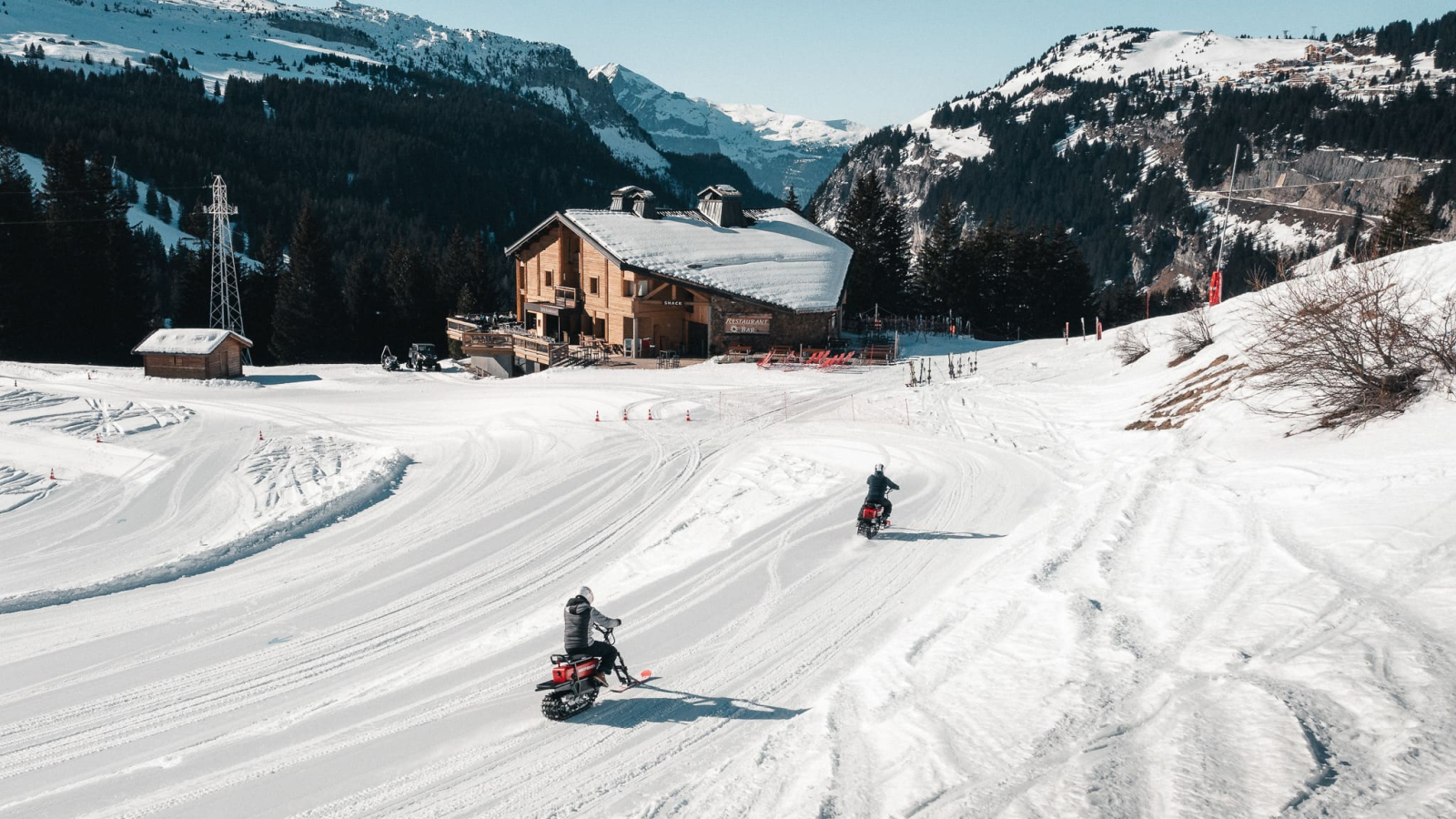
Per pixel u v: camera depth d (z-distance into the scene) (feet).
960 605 36.42
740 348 162.40
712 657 37.83
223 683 40.52
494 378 174.09
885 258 263.08
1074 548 42.01
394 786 28.27
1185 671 25.59
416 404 136.26
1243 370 72.64
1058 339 168.76
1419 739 18.75
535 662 39.73
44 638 48.19
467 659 41.16
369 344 275.80
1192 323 101.45
